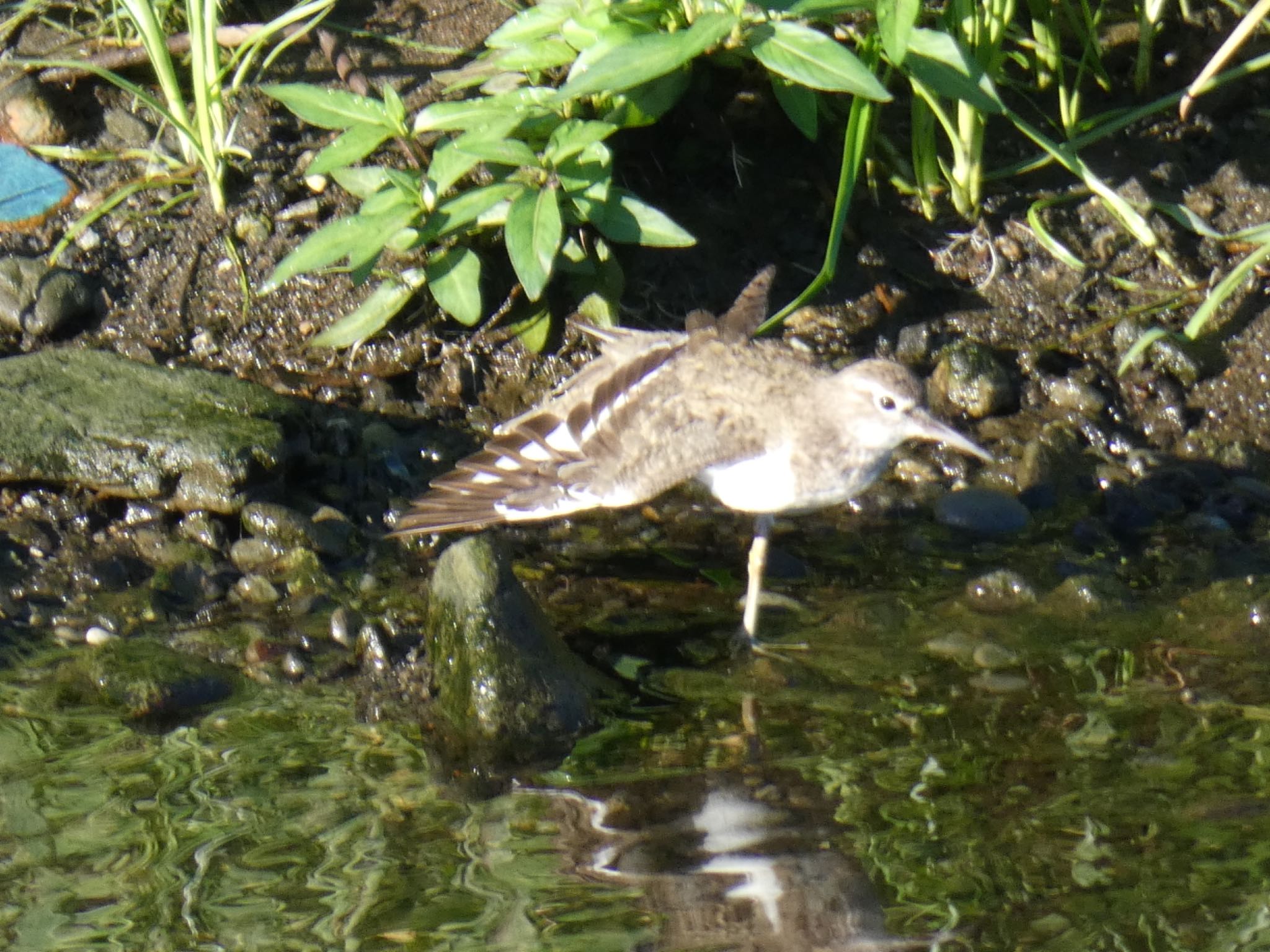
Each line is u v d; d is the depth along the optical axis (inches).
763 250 541.6
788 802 361.1
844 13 505.7
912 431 431.2
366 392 520.1
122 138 555.5
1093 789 362.9
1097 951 313.4
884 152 546.6
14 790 363.3
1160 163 547.8
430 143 533.3
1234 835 345.7
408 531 408.8
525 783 372.2
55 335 524.1
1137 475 492.4
